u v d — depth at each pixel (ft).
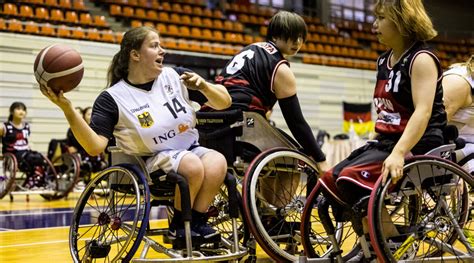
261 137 11.57
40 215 23.00
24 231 18.16
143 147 10.14
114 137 10.64
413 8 9.45
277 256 10.91
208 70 44.21
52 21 40.09
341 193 9.44
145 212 9.37
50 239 16.34
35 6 40.55
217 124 11.09
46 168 29.94
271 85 11.83
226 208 11.63
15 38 36.73
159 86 10.33
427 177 9.39
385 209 9.46
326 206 9.96
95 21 42.52
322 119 49.55
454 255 10.16
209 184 9.99
